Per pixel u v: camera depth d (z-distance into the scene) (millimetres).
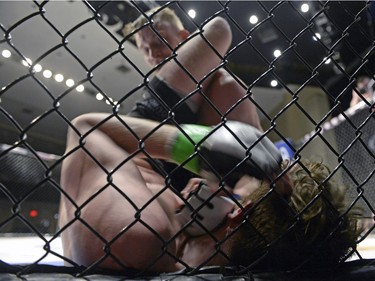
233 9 4332
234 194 892
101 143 913
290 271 793
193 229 976
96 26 5387
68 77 6969
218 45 1440
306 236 807
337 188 883
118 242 819
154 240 840
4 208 4883
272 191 751
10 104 7883
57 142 8883
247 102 1512
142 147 682
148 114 1310
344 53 2785
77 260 889
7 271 639
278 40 4945
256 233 772
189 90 1396
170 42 1633
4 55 5453
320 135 818
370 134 3590
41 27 5504
